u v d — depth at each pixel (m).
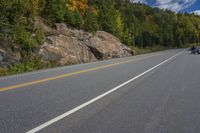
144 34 133.62
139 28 143.12
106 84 11.64
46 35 31.97
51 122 6.05
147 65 22.45
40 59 26.05
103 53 40.09
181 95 9.14
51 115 6.63
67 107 7.44
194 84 11.54
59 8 37.88
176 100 8.35
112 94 9.37
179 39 178.00
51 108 7.32
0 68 20.02
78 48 35.75
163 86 11.10
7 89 10.25
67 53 31.97
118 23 80.81
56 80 12.97
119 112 6.93
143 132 5.39
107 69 18.84
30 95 9.09
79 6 58.47
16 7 28.14
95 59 37.75
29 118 6.37
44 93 9.48
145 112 6.93
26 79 13.35
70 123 5.98
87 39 40.19
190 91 9.88
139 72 16.67
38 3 35.16
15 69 21.16
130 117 6.47
